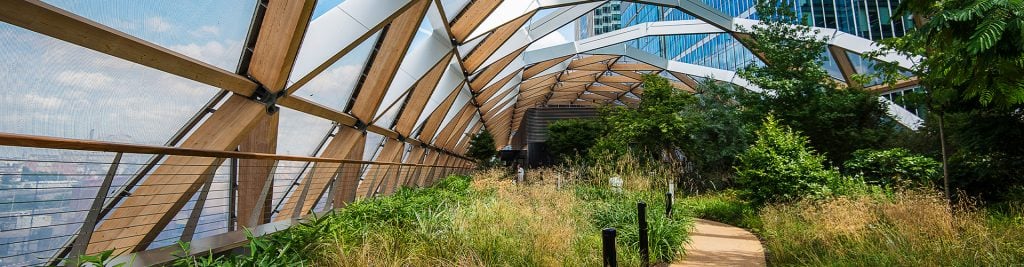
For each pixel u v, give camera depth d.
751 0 31.48
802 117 16.86
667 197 9.30
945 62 4.00
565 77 40.22
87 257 3.62
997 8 3.09
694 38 41.81
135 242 5.23
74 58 4.65
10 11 3.70
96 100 5.19
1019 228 6.21
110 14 4.75
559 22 24.28
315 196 10.87
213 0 6.04
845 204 7.84
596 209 9.34
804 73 17.56
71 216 5.05
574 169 13.99
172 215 5.80
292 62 7.56
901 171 11.12
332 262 4.89
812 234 7.21
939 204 7.11
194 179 5.95
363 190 14.98
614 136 23.66
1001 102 3.68
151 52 5.13
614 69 38.59
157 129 6.33
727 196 15.98
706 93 22.78
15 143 2.86
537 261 5.58
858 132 16.86
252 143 8.22
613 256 4.29
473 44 19.66
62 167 4.96
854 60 24.52
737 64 32.44
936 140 15.18
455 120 27.20
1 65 4.10
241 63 7.40
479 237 5.86
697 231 10.03
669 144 20.91
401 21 11.71
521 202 8.84
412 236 5.83
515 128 61.84
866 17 25.00
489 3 15.26
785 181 10.93
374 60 12.10
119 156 3.85
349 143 12.54
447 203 8.16
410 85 15.09
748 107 19.47
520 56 28.75
